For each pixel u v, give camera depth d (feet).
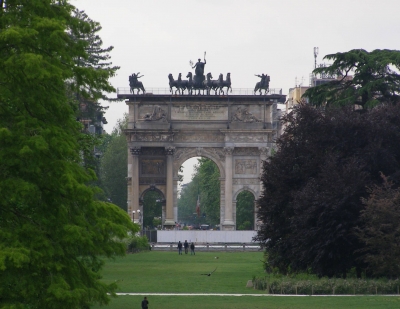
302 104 512.63
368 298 381.40
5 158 235.61
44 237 239.30
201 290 432.66
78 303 236.02
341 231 437.99
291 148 504.84
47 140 241.55
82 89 266.57
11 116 243.60
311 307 350.64
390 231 425.28
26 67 232.73
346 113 496.64
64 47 254.27
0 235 233.76
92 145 399.85
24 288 231.30
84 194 243.60
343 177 448.65
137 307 358.84
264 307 353.31
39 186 243.60
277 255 512.63
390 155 471.62
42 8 250.98
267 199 508.94
